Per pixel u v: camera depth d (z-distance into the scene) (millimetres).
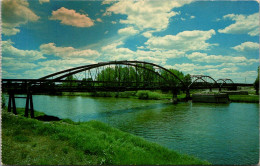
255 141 17438
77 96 80625
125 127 23406
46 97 75062
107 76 57438
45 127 12211
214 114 32938
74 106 44312
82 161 8664
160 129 22266
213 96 51344
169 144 16641
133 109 39562
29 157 8281
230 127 23109
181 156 11500
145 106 45000
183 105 47000
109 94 75312
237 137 18828
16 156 8195
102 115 32000
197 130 21719
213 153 14461
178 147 15852
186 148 15609
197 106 44656
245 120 27438
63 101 57094
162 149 12352
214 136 19156
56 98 69250
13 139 9922
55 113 33906
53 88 25797
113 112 35469
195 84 79312
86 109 39312
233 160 13062
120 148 11070
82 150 9773
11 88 21625
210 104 48500
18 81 22078
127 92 74812
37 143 9953
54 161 8219
